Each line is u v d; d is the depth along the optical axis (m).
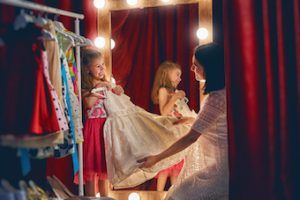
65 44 2.50
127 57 2.99
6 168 2.60
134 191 2.95
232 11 2.40
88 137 2.91
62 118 2.23
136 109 2.94
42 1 2.93
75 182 2.90
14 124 1.97
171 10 2.92
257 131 2.36
